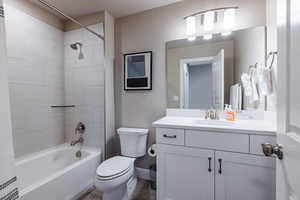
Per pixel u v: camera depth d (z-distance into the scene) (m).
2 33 0.61
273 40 1.28
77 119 2.19
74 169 1.57
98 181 1.37
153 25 1.95
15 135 1.65
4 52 0.62
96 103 2.06
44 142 1.96
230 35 1.61
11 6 1.61
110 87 2.11
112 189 1.38
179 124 1.35
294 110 0.52
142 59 1.99
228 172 1.19
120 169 1.46
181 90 1.83
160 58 1.93
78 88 2.18
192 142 1.29
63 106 2.22
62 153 2.06
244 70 1.55
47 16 2.00
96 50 2.04
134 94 2.08
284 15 0.59
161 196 1.40
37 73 1.88
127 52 2.10
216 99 1.69
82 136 2.15
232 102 1.62
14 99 1.65
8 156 0.61
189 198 1.31
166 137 1.38
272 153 0.66
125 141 1.88
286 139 0.58
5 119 0.61
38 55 1.89
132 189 1.77
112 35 2.12
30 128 1.80
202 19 1.70
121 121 2.16
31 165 1.72
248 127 1.19
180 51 1.82
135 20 2.04
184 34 1.80
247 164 1.13
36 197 1.21
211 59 1.70
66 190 1.47
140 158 2.06
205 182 1.26
